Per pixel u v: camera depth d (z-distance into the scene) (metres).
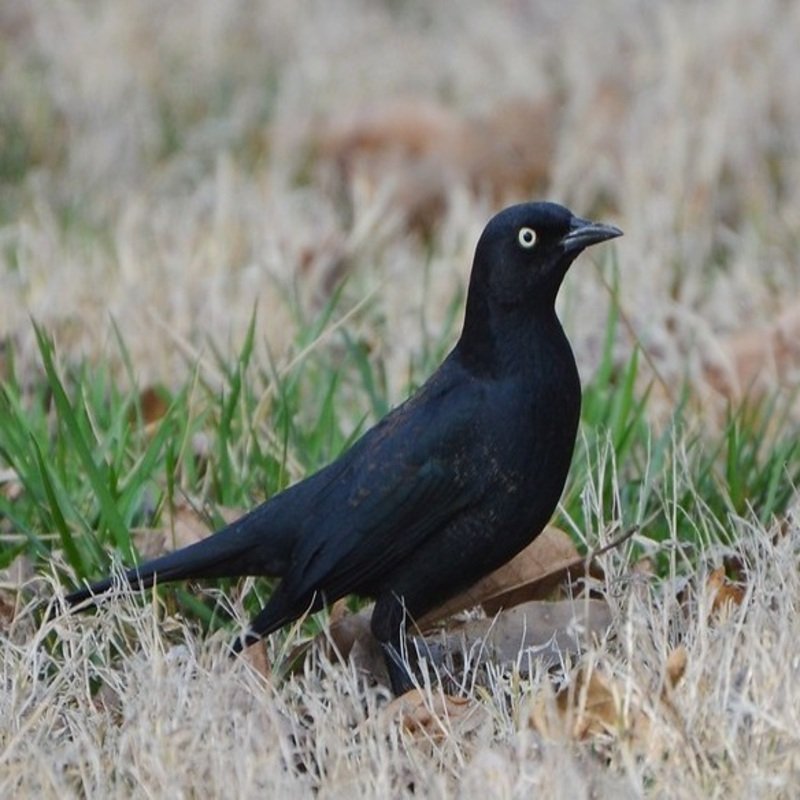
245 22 27.19
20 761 10.56
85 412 14.27
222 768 10.12
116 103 24.47
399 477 11.88
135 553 12.94
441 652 12.30
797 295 18.53
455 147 22.92
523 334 11.96
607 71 24.17
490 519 11.94
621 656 11.35
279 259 19.09
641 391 16.52
